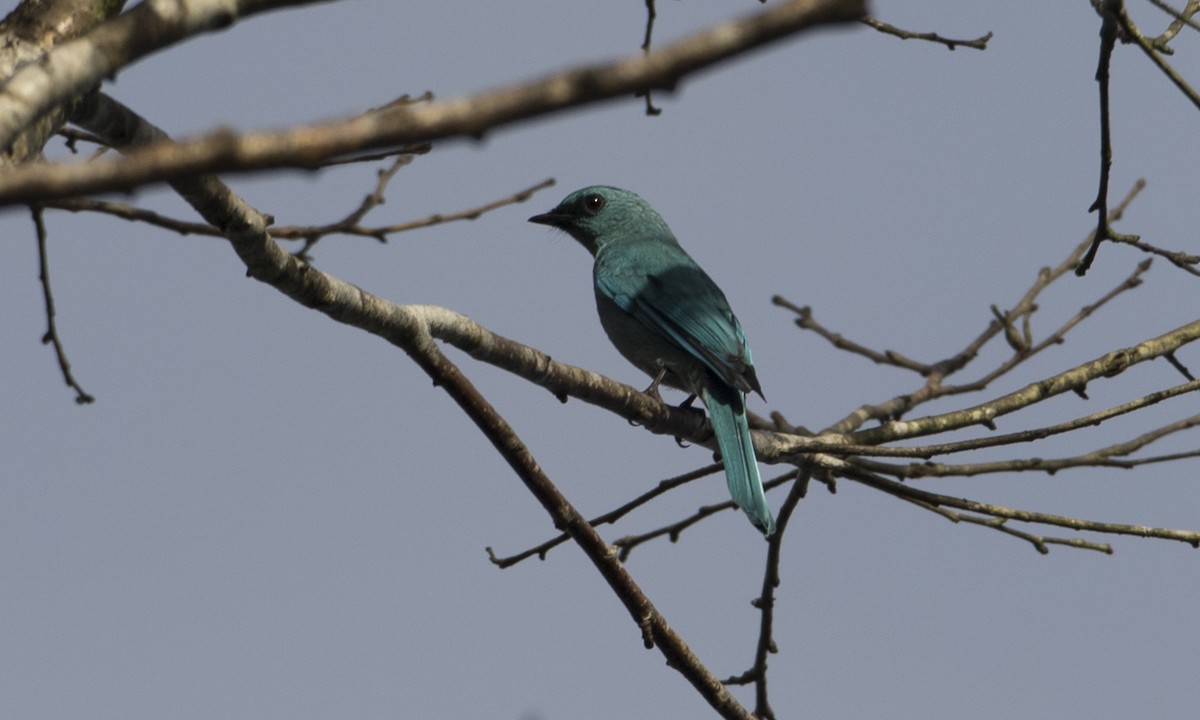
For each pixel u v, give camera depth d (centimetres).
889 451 1282
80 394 1086
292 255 1028
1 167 782
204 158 433
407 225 1012
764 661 1541
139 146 923
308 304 1062
